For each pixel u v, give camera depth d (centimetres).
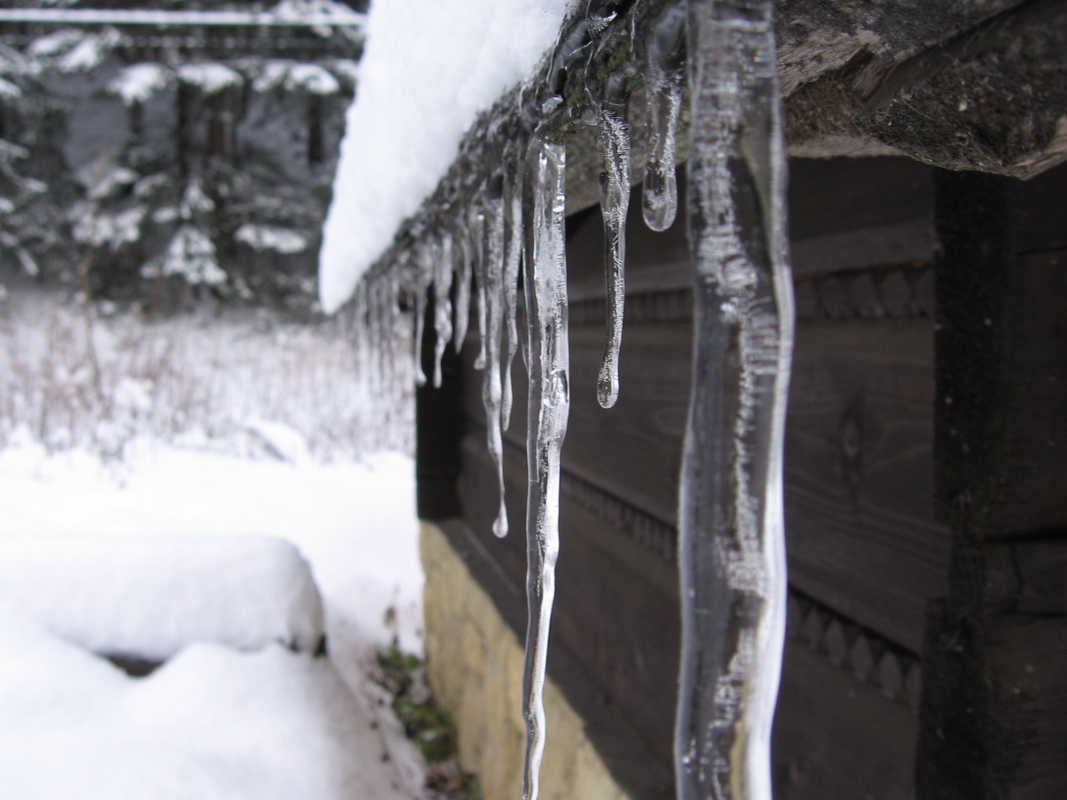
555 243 42
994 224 43
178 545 181
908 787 51
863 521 54
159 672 156
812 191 57
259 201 900
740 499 25
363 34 880
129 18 647
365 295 161
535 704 42
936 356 46
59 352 540
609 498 105
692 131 25
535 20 37
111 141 970
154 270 845
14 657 146
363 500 415
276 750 143
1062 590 44
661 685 87
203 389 614
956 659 45
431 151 61
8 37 844
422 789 166
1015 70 25
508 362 50
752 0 24
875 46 29
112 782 125
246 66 852
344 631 265
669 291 82
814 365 59
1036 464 44
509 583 167
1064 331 43
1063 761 44
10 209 825
